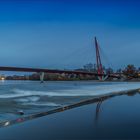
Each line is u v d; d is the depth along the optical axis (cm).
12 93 3725
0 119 1292
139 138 705
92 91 4247
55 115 1029
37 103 2253
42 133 763
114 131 764
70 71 8669
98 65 10694
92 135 739
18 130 791
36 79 14900
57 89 4978
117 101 1529
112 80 11481
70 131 774
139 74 13288
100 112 1098
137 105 1337
